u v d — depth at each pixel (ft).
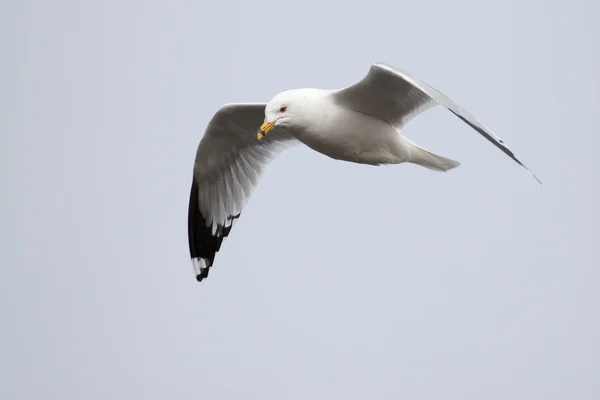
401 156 43.70
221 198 50.19
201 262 51.49
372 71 40.27
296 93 42.39
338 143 42.93
